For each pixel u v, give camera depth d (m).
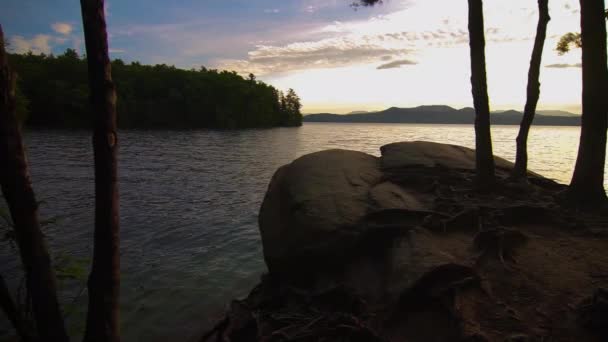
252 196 19.36
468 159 11.50
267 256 7.82
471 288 5.25
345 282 6.45
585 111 8.62
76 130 74.44
